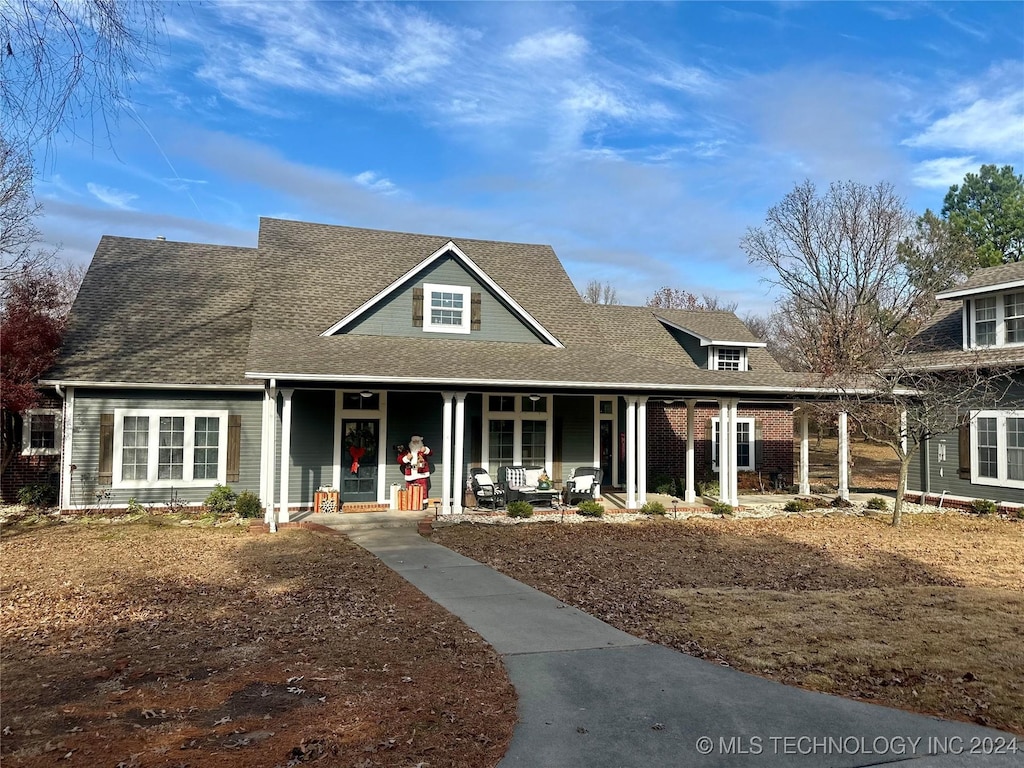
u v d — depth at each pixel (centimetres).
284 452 1470
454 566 1098
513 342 1927
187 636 720
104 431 1586
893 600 905
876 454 4116
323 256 2039
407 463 1705
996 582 1026
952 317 2170
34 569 1034
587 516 1666
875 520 1677
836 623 794
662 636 743
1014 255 4144
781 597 917
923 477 2017
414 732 494
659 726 513
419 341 1803
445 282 1877
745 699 567
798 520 1672
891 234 3534
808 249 3716
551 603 875
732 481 1838
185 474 1647
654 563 1146
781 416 2455
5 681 588
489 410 1881
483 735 493
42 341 1532
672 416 2347
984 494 1809
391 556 1175
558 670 631
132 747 464
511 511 1611
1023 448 1705
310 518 1546
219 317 1864
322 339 1705
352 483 1734
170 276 1969
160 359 1659
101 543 1248
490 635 737
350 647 686
